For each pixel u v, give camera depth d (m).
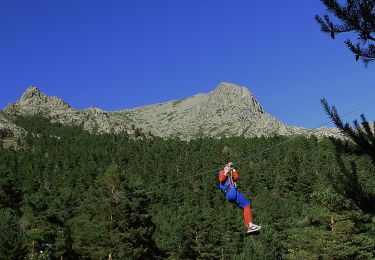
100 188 49.25
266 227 58.09
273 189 109.25
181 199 103.25
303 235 41.47
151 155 169.88
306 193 95.56
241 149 159.62
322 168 99.06
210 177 114.75
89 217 49.19
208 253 57.81
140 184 49.50
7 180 60.34
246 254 53.69
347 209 37.19
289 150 134.38
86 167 132.75
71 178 126.88
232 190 10.45
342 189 8.84
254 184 112.00
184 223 59.28
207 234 58.97
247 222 10.27
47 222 48.16
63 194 55.75
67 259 48.25
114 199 46.09
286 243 58.91
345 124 8.20
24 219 48.44
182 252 54.78
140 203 48.09
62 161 160.12
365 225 37.41
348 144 8.39
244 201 10.46
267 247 54.25
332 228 38.22
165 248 55.44
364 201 8.66
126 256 44.25
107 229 45.50
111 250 45.09
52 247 46.72
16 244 41.69
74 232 51.41
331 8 8.70
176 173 135.88
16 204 60.78
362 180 8.52
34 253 44.81
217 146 177.75
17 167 147.62
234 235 63.69
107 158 163.25
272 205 82.69
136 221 46.50
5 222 46.97
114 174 48.56
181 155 175.75
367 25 8.49
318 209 40.69
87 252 46.19
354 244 38.00
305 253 40.09
